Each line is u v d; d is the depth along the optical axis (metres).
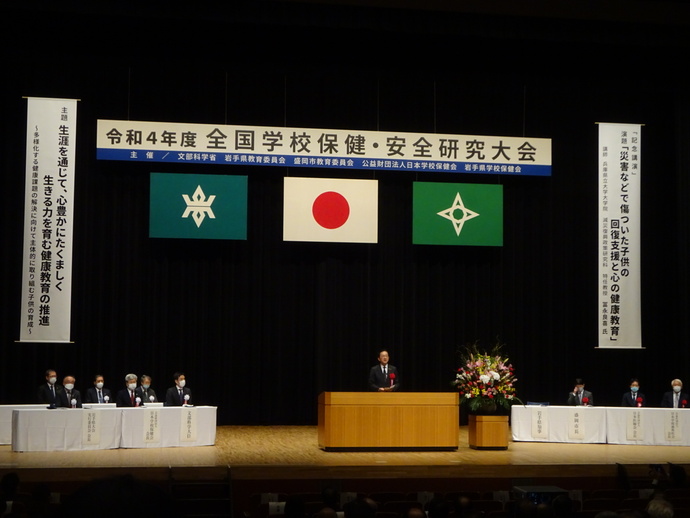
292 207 12.94
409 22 11.47
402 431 9.40
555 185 13.83
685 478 6.93
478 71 13.25
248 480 7.91
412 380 13.27
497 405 9.86
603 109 13.88
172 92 12.97
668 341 13.77
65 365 12.43
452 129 13.57
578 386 11.59
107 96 12.80
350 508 3.77
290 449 9.66
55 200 11.98
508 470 8.27
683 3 11.66
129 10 10.95
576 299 13.74
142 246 12.85
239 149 12.57
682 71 13.27
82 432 9.48
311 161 12.71
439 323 13.41
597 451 9.91
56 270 11.95
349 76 13.29
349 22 11.31
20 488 7.57
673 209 13.86
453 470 8.17
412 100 13.50
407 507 5.82
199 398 12.78
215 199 12.78
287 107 13.23
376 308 13.32
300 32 11.88
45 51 12.26
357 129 13.32
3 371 12.24
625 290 12.96
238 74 13.17
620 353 13.69
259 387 13.01
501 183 13.75
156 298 12.82
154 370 12.69
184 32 11.91
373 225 13.09
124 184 12.86
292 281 13.21
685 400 11.38
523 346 13.57
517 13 11.55
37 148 11.95
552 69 13.28
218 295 12.98
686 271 13.30
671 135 13.91
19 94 12.55
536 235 13.77
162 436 9.88
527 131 13.75
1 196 12.45
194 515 7.29
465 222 13.30
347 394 9.34
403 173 13.57
